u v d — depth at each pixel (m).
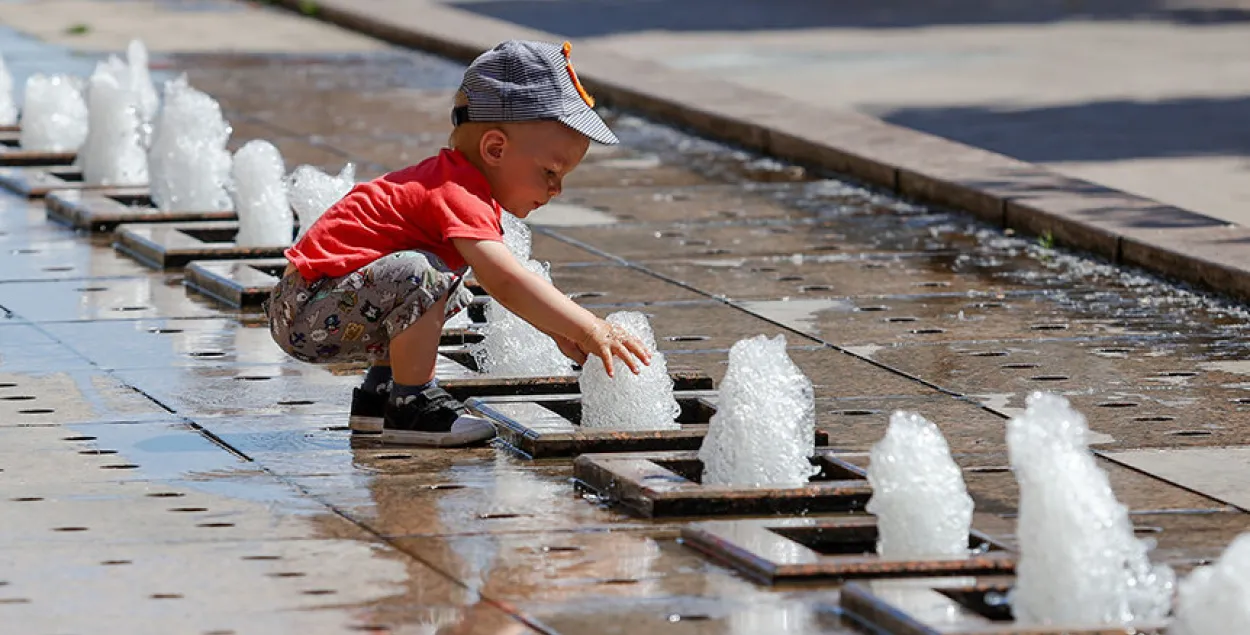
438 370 14.19
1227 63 37.88
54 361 14.60
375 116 28.05
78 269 17.97
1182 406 13.77
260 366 14.59
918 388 14.24
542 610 9.51
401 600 9.64
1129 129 29.59
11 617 9.35
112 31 37.09
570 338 12.42
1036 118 30.73
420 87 31.28
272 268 17.59
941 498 10.27
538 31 39.84
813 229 20.92
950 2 49.16
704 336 15.86
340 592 9.76
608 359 12.33
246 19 39.75
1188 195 23.75
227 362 14.69
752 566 10.04
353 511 11.14
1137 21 45.19
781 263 19.00
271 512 11.09
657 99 28.95
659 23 43.75
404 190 12.57
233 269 17.30
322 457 12.28
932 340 15.81
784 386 11.68
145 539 10.57
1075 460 9.24
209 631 9.18
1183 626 8.58
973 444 12.73
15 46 34.44
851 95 33.12
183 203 20.33
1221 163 26.38
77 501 11.23
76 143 24.31
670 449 12.47
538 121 12.45
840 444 12.66
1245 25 44.34
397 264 12.40
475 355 14.53
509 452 12.51
